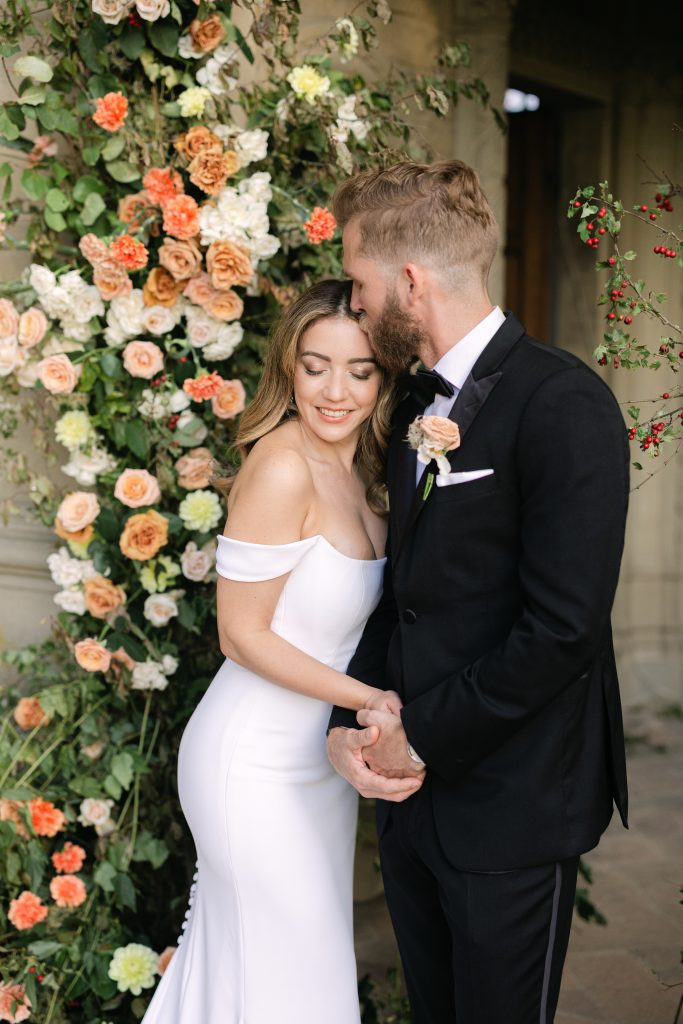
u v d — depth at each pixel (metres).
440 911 2.01
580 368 1.66
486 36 3.64
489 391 1.70
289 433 1.98
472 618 1.76
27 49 2.59
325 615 1.97
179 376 2.54
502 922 1.73
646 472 5.19
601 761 1.78
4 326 2.45
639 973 2.91
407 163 1.80
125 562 2.61
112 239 2.45
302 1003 2.01
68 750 2.59
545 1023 1.80
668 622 5.34
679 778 4.36
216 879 2.04
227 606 1.91
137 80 2.47
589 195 2.01
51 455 2.62
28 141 2.56
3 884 2.62
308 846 2.04
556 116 5.04
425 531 1.77
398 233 1.74
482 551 1.73
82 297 2.45
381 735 1.80
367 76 3.28
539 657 1.58
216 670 2.77
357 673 2.03
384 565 2.08
